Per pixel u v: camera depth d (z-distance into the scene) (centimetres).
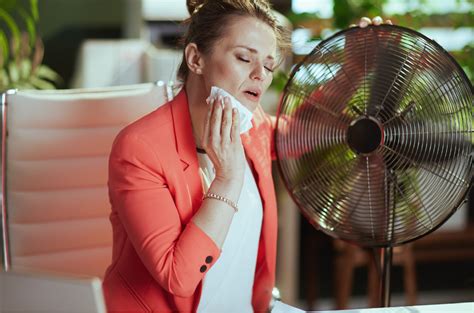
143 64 468
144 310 177
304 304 377
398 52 173
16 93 211
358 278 414
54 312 113
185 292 167
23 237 212
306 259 413
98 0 543
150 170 172
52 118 214
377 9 317
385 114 177
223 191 169
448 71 170
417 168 177
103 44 471
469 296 391
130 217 170
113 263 184
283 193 346
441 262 435
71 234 216
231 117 169
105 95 220
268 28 173
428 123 174
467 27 322
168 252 167
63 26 541
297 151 183
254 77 171
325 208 184
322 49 176
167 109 181
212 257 167
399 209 180
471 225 408
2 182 210
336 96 178
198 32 175
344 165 181
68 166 215
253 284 194
